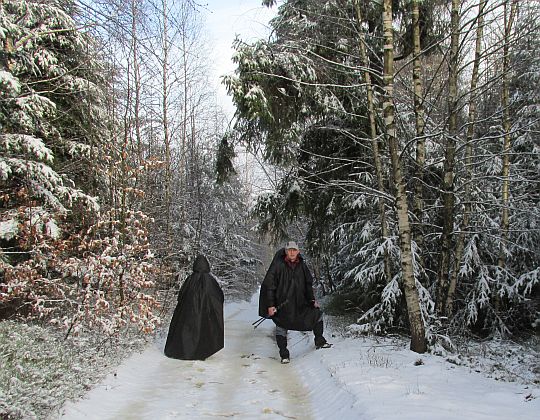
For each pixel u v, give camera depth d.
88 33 8.56
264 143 11.55
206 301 8.16
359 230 11.96
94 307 7.61
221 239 26.45
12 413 4.33
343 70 9.59
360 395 5.17
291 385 6.53
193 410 5.25
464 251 10.99
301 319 8.29
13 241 9.04
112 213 8.59
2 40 7.40
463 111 11.33
